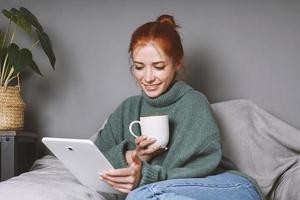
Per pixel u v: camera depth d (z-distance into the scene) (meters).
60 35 2.25
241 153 1.76
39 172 1.55
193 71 2.11
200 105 1.34
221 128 1.81
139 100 1.50
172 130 1.37
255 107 1.88
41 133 2.23
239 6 2.11
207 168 1.22
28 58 1.94
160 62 1.34
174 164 1.25
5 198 1.16
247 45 2.09
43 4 2.27
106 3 2.22
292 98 2.05
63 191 1.23
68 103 2.23
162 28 1.36
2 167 1.86
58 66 2.24
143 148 1.30
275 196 1.67
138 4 2.19
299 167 1.69
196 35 2.13
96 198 1.29
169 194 1.00
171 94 1.39
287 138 1.79
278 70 2.07
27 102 2.25
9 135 1.87
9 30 2.29
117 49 2.20
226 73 2.09
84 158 1.15
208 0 2.13
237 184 1.18
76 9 2.24
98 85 2.21
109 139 1.51
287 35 2.08
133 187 1.14
